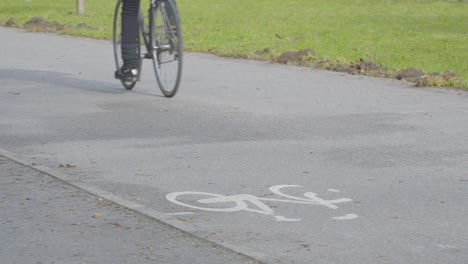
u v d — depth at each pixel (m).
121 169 10.23
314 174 9.94
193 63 21.45
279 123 13.25
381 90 16.84
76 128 12.95
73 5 48.88
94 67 20.69
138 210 8.44
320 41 28.03
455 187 9.34
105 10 44.19
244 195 9.01
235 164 10.46
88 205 8.64
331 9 44.03
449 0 50.09
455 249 7.26
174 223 8.00
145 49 16.12
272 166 10.34
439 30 32.06
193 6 46.72
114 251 7.21
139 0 15.42
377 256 7.08
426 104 15.12
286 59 21.80
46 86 17.47
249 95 16.17
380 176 9.84
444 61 22.80
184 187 9.36
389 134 12.37
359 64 20.11
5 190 9.26
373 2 48.88
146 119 13.66
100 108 14.76
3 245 7.38
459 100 15.59
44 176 9.91
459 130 12.70
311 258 7.02
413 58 23.44
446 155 10.97
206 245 7.36
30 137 12.27
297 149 11.33
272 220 8.09
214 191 9.18
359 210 8.44
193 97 15.95
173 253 7.15
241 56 22.89
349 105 15.00
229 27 33.47
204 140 11.96
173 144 11.70
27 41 27.81
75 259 7.02
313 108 14.67
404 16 39.12
